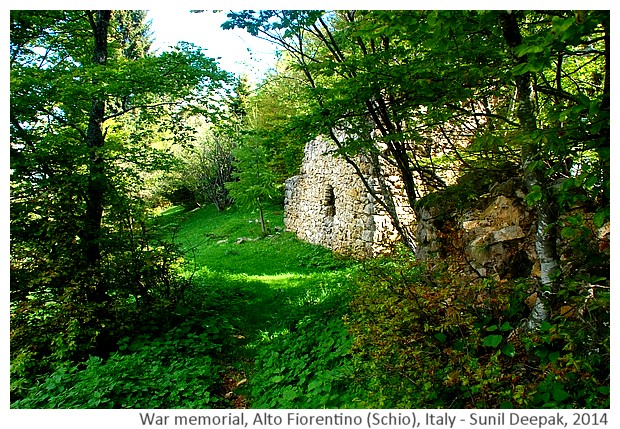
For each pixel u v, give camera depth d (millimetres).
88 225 5672
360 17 4223
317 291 7223
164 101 6336
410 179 5281
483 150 4223
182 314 6066
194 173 22875
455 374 2688
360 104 4301
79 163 5414
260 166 16859
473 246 3746
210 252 14906
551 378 2510
